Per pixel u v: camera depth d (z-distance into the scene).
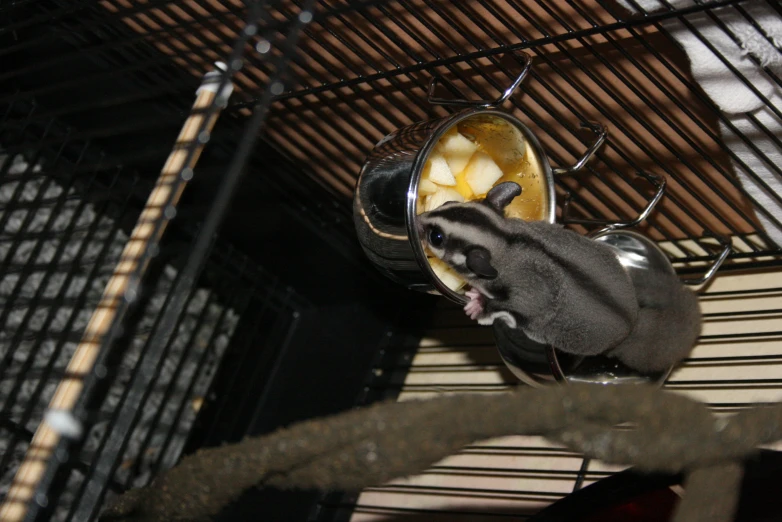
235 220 0.72
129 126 0.68
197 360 0.74
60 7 0.64
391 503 0.68
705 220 0.63
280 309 0.77
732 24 0.50
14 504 0.40
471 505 0.65
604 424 0.34
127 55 0.65
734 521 0.44
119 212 0.73
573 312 0.54
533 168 0.57
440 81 0.59
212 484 0.38
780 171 0.55
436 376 0.72
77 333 0.69
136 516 0.41
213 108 0.38
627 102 0.57
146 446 0.70
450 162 0.58
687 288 0.58
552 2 0.53
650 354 0.56
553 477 0.62
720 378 0.60
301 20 0.38
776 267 0.61
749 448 0.33
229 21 0.60
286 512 0.69
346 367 0.74
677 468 0.34
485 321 0.57
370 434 0.34
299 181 0.71
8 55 0.67
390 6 0.55
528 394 0.34
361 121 0.65
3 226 0.70
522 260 0.55
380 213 0.54
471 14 0.55
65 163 0.72
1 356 0.69
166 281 0.73
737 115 0.54
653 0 0.51
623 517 0.49
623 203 0.65
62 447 0.40
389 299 0.74
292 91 0.63
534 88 0.58
